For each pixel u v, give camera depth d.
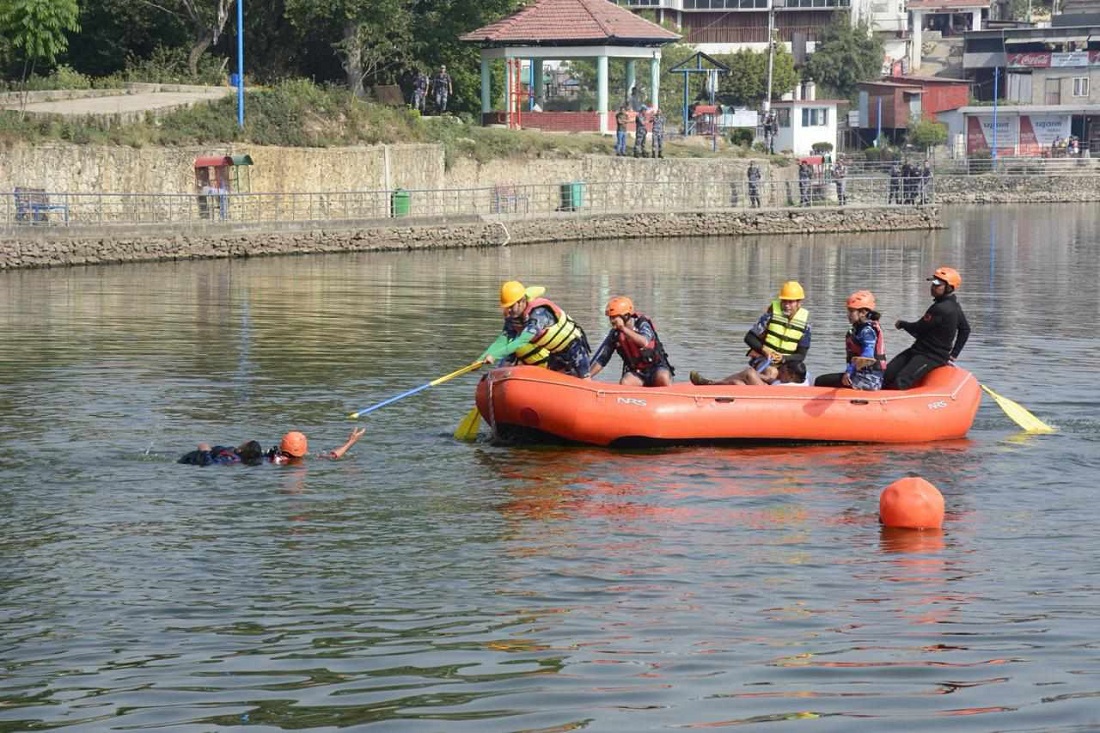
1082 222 58.75
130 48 57.84
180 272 34.34
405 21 58.50
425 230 43.78
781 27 95.25
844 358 20.00
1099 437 14.70
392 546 10.54
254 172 43.88
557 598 9.28
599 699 7.56
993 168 76.81
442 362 19.20
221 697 7.65
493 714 7.37
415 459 13.48
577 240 48.69
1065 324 24.38
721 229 51.72
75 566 10.02
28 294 28.36
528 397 13.90
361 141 47.78
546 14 58.28
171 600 9.28
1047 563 10.12
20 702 7.61
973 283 32.69
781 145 75.06
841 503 11.91
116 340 21.23
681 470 13.08
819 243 47.62
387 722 7.29
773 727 7.18
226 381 17.55
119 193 38.09
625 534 10.88
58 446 13.77
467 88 62.47
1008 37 92.81
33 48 48.69
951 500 12.03
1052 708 7.39
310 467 13.09
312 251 41.25
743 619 8.84
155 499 11.88
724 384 14.48
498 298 28.12
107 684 7.85
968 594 9.35
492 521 11.27
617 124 55.50
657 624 8.75
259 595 9.38
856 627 8.67
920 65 103.50
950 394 14.55
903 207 54.19
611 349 14.73
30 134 39.12
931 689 7.66
